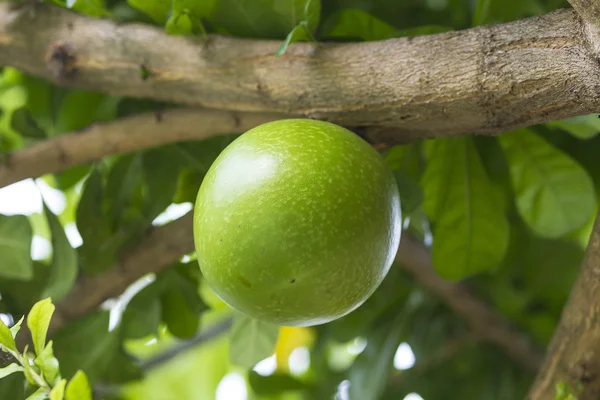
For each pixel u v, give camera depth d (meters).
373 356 1.82
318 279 1.34
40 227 1.87
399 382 1.99
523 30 1.37
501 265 1.92
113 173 1.63
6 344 1.31
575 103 1.36
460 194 1.59
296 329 2.25
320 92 1.44
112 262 1.60
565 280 1.91
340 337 1.87
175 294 1.66
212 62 1.49
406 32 1.51
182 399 2.95
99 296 1.61
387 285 1.84
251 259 1.34
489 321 1.92
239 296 1.36
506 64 1.37
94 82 1.55
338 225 1.34
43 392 1.31
